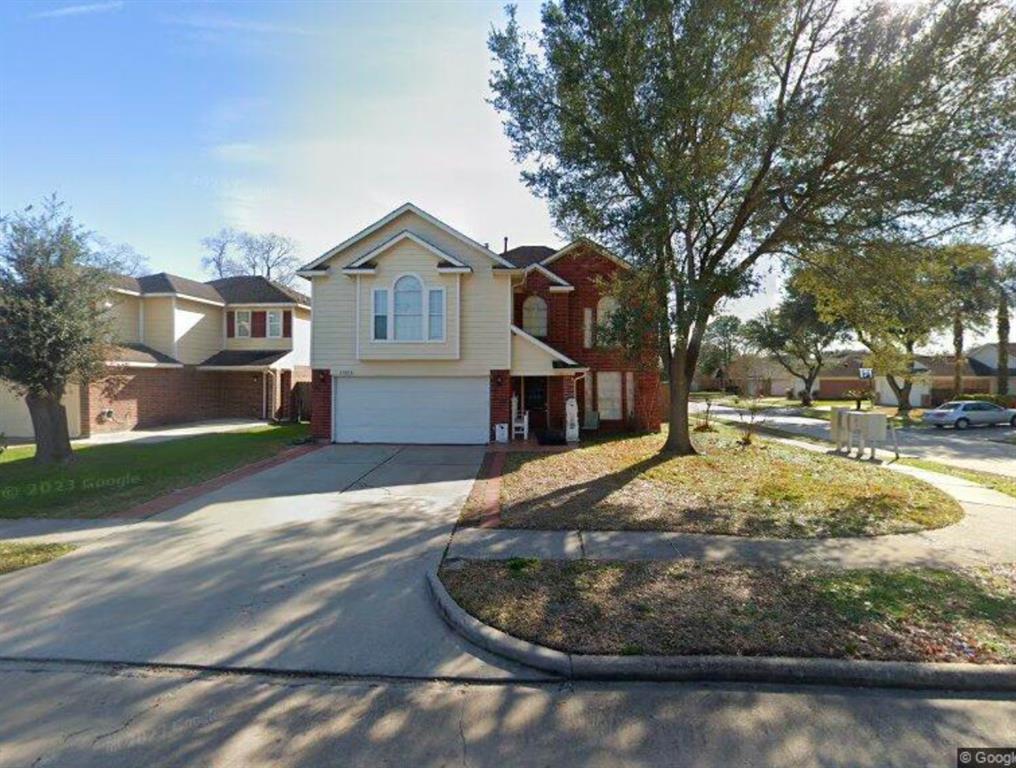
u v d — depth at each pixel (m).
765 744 2.65
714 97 9.30
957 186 7.98
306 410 21.97
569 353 17.39
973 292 10.82
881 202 8.60
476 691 3.13
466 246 14.14
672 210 9.05
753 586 4.44
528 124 10.33
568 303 17.48
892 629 3.66
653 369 14.52
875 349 13.03
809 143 9.03
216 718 2.88
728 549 5.47
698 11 8.59
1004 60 7.50
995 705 3.00
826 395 49.41
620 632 3.63
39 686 3.18
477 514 6.92
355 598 4.39
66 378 10.75
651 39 9.00
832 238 9.79
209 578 4.82
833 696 3.06
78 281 10.87
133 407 18.38
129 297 19.88
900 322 11.09
